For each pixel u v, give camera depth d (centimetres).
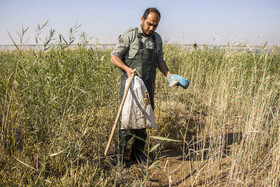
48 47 273
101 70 441
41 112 287
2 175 216
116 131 351
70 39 314
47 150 256
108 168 285
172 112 443
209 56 747
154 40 279
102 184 232
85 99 388
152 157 335
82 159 272
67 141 266
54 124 288
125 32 269
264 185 254
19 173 219
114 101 435
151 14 256
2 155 234
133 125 258
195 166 311
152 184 273
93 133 321
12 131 244
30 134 276
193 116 470
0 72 281
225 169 297
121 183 261
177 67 673
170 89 555
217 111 319
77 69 353
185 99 520
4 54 614
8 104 236
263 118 300
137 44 266
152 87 284
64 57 341
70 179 226
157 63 304
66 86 309
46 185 216
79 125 321
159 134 360
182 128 407
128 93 255
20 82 268
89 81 397
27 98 274
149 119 262
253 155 291
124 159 306
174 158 337
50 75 314
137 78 258
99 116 353
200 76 588
